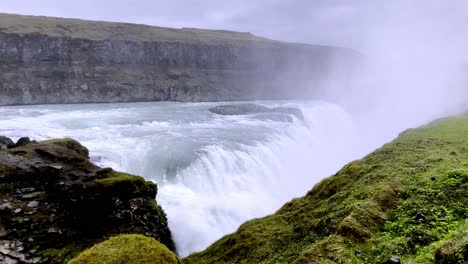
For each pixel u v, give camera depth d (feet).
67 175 53.42
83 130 101.04
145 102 220.84
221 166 79.71
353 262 21.34
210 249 37.24
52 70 211.82
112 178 54.95
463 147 43.86
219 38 336.70
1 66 196.13
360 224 24.89
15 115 130.31
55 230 47.73
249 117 141.59
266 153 91.86
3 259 42.27
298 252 27.30
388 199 28.40
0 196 47.34
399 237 22.98
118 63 247.70
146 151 80.59
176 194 68.28
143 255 14.42
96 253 14.32
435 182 29.71
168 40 284.20
